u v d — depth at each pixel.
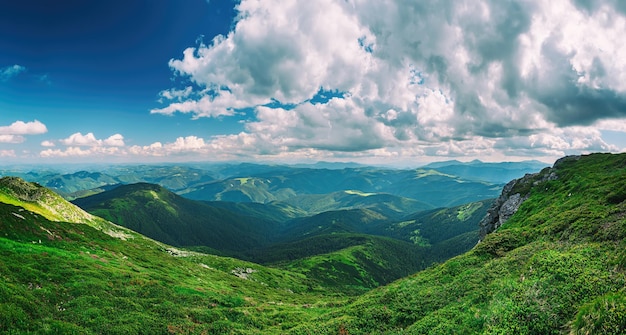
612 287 25.58
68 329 34.22
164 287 62.19
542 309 25.45
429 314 38.59
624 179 73.44
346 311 49.53
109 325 38.59
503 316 26.89
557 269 31.70
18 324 31.92
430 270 68.06
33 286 44.69
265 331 46.47
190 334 42.31
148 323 41.81
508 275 41.16
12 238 67.12
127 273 65.19
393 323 40.69
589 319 20.22
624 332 17.50
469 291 41.34
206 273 117.31
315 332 41.72
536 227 65.00
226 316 52.97
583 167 107.00
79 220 125.81
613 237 40.19
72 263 59.62
